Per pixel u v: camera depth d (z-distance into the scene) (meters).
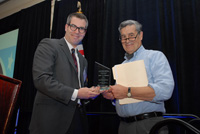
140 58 1.45
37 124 1.12
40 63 1.22
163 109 1.29
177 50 2.24
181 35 2.19
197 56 2.04
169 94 1.18
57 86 1.12
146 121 1.19
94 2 3.16
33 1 4.30
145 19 2.50
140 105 1.24
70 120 1.17
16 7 4.61
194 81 2.00
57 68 1.26
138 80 1.24
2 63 4.43
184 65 2.10
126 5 2.77
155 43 2.34
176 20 2.31
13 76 3.90
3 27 4.56
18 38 4.09
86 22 1.55
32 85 3.50
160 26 2.41
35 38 3.80
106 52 2.75
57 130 1.11
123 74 1.30
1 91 0.68
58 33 3.39
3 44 4.57
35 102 1.22
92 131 2.66
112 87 1.26
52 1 3.90
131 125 1.24
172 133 2.00
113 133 2.42
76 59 1.47
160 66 1.29
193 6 2.20
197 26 2.12
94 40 2.98
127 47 1.51
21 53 3.90
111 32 2.80
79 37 1.49
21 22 4.16
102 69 1.34
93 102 2.73
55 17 3.58
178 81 2.16
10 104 0.71
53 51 1.28
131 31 1.48
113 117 2.48
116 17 2.81
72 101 1.20
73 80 1.28
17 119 3.50
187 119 1.82
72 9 3.37
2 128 0.67
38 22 3.88
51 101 1.16
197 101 1.93
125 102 1.23
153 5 2.49
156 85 1.19
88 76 2.87
